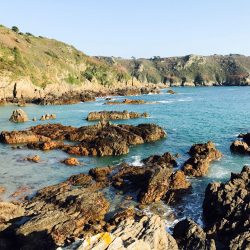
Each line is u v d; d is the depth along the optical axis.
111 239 14.75
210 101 123.38
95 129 55.88
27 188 32.28
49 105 108.19
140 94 163.62
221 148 46.69
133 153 45.28
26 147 48.94
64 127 60.62
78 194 28.31
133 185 32.59
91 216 25.48
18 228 22.08
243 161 40.31
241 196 25.80
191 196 30.41
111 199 29.84
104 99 132.25
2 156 44.06
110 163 40.75
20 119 72.25
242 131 59.06
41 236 21.67
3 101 109.06
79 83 171.88
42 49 171.50
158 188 30.09
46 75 146.62
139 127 55.44
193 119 74.12
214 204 25.89
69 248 14.16
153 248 17.73
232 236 21.70
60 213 24.27
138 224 19.47
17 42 153.75
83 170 38.09
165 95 160.12
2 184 33.38
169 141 51.97
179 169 37.41
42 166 39.53
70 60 184.88
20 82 122.75
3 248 21.02
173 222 25.66
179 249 20.41
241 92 188.75
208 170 37.03
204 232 22.42
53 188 31.31
